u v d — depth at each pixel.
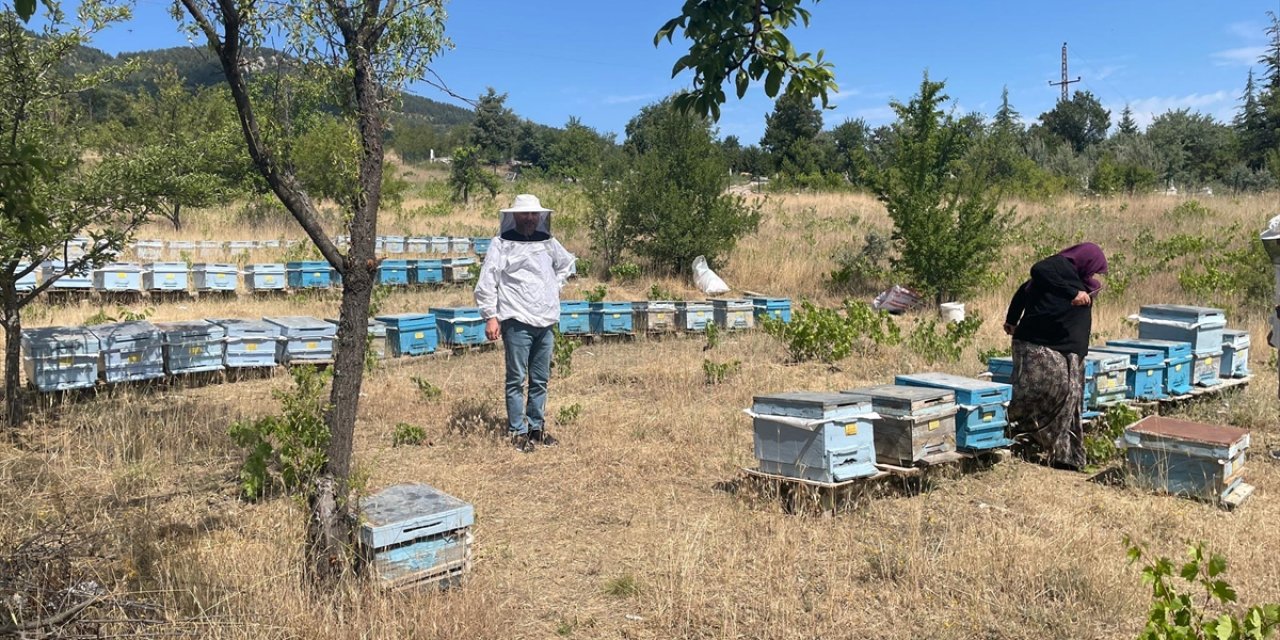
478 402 8.84
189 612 4.18
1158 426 6.43
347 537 4.41
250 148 4.07
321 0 4.11
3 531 4.96
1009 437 7.31
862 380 10.13
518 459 7.14
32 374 8.54
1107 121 62.88
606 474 6.78
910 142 16.83
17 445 7.20
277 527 5.29
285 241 22.02
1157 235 22.38
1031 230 23.39
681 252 18.81
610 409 8.84
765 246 21.62
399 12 4.20
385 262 17.45
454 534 4.61
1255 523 5.69
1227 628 3.14
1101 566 4.82
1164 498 6.15
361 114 4.30
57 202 7.26
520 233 7.45
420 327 11.70
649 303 13.53
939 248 16.16
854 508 5.90
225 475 6.59
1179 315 8.83
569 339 12.71
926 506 6.05
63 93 7.33
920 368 10.62
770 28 3.67
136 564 4.69
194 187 8.04
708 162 19.00
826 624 4.39
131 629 3.84
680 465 7.01
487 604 4.39
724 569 5.00
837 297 18.17
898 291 16.73
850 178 46.50
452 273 18.31
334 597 4.16
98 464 6.73
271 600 4.21
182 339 9.55
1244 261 14.80
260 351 10.23
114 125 22.05
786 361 11.40
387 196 30.39
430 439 7.72
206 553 4.88
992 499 6.23
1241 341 9.44
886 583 4.82
